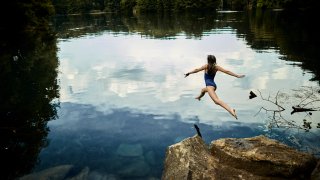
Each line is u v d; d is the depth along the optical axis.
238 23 50.75
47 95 13.96
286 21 47.94
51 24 69.50
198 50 25.56
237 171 6.60
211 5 101.38
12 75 18.30
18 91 14.73
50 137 9.31
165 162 7.24
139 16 90.75
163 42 32.34
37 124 10.43
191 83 15.41
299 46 24.77
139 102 12.59
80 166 7.51
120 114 11.23
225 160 6.94
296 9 72.88
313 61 18.91
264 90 13.28
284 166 6.42
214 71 7.96
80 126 10.16
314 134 8.66
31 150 8.45
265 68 17.59
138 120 10.55
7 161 7.83
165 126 9.91
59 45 32.47
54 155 8.12
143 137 9.11
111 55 25.16
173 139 8.90
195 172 6.43
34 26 42.72
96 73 18.42
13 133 9.70
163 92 13.95
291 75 15.68
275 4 89.25
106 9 139.25
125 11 125.12
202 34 38.22
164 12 105.88
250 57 21.27
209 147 7.88
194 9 102.88
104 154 8.12
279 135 8.74
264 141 7.35
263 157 6.61
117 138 9.11
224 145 7.25
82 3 132.62
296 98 11.88
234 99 12.32
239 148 7.08
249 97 12.48
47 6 46.25
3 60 23.25
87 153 8.21
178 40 33.59
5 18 37.78
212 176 6.38
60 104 12.60
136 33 43.94
